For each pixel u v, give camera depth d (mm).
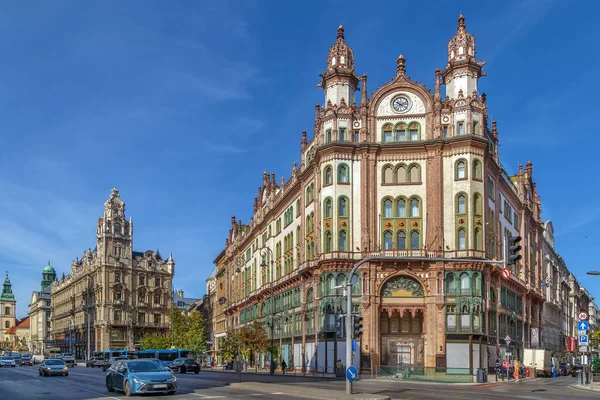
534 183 111062
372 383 53062
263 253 106438
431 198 70188
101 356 122250
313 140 78125
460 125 71188
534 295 98812
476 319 67062
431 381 58312
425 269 69125
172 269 184875
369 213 71125
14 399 33469
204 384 46562
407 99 73500
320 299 72188
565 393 42906
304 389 37500
